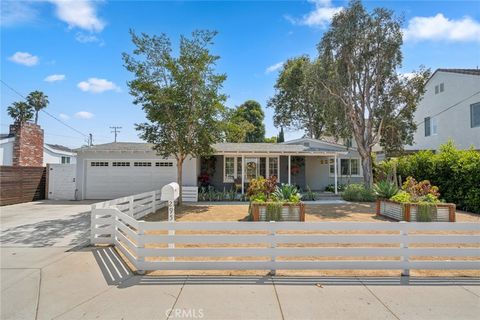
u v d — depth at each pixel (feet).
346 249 15.38
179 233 24.44
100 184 50.98
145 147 52.95
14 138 55.16
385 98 54.03
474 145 54.80
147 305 11.57
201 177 55.16
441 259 17.89
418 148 70.23
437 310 11.21
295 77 92.58
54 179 51.44
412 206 29.48
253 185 33.22
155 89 36.32
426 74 51.85
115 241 20.24
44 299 12.14
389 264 15.10
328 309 11.25
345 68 52.70
